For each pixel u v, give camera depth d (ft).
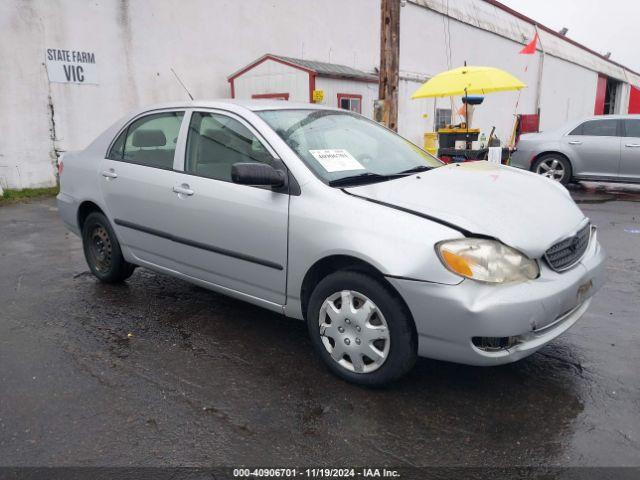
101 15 33.42
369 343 9.42
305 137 11.36
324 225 9.64
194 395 9.64
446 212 9.13
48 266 17.56
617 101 127.85
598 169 32.27
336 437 8.41
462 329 8.45
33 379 10.23
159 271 13.55
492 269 8.47
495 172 11.98
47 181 32.81
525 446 8.16
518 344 8.76
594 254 10.39
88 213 15.70
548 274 9.04
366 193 9.81
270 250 10.61
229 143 11.62
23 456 8.02
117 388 9.89
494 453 8.01
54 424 8.80
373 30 53.36
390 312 9.05
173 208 12.40
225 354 11.23
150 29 35.65
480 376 10.22
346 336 9.73
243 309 13.73
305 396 9.58
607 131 32.07
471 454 7.99
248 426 8.71
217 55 39.50
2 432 8.59
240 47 40.88
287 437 8.42
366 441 8.31
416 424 8.73
